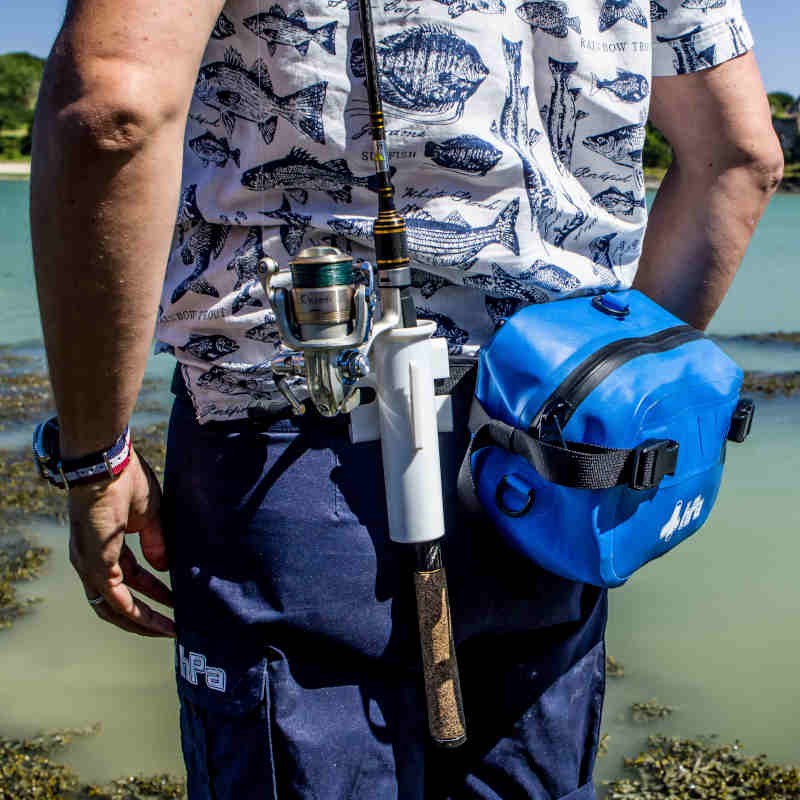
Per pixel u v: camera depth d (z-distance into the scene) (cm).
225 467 142
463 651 160
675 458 136
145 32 113
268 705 142
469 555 148
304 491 140
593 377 136
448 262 140
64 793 356
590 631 170
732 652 448
